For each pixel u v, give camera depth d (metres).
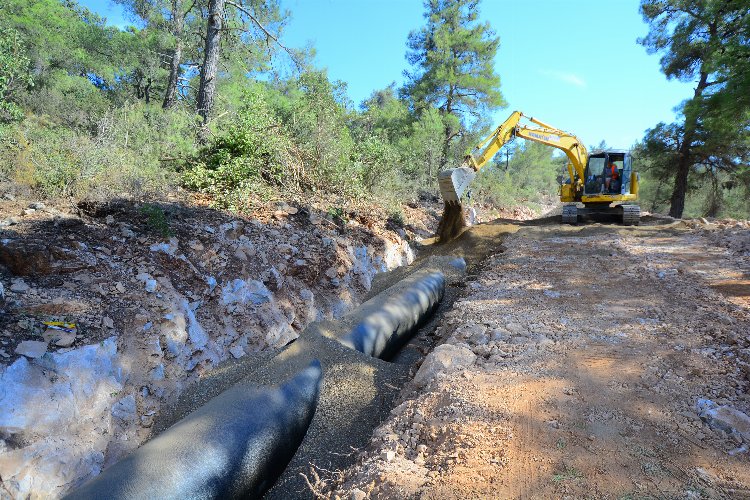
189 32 18.53
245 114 10.50
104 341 5.01
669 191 28.28
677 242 11.63
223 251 7.50
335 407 5.05
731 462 3.36
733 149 21.64
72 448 4.20
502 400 4.23
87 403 4.54
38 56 14.34
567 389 4.39
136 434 4.84
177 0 16.67
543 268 9.57
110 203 7.29
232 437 3.95
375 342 6.46
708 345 5.29
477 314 6.80
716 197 26.09
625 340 5.55
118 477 3.40
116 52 19.23
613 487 3.11
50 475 3.97
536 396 4.29
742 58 15.16
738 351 5.04
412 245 14.41
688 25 21.23
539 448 3.53
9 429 3.86
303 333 6.06
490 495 3.05
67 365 4.53
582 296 7.48
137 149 9.78
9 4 14.61
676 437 3.65
